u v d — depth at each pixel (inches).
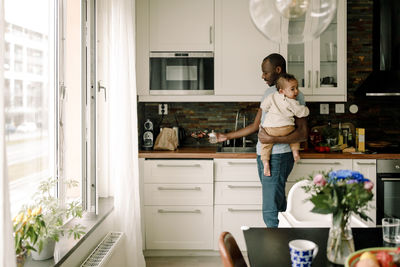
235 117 157.8
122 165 108.7
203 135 151.0
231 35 143.2
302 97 120.4
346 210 53.9
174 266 129.0
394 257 49.4
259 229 72.3
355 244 65.2
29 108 80.7
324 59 143.6
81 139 100.9
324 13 60.6
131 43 116.4
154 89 144.2
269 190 120.3
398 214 129.4
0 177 46.1
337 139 143.5
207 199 133.6
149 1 142.9
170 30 143.3
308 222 80.8
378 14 140.3
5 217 46.9
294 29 62.9
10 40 73.0
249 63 143.3
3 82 46.9
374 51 144.9
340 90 142.9
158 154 133.3
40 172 85.9
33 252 73.8
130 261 108.7
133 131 117.6
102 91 122.6
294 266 53.1
